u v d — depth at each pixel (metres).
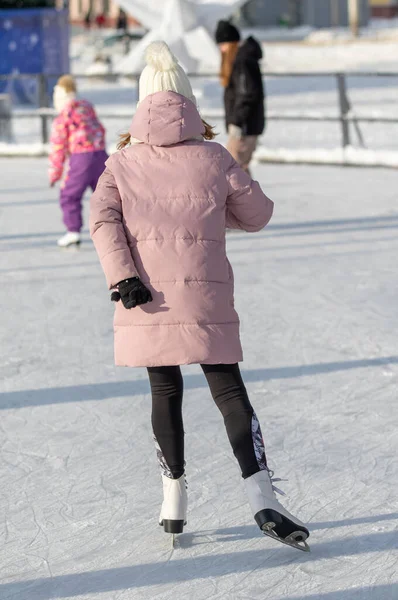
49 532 5.08
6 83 29.00
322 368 7.71
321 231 13.42
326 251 12.12
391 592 4.36
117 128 25.36
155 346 4.54
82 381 7.57
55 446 6.28
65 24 35.16
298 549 4.79
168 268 4.56
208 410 6.85
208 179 4.68
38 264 11.83
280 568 4.61
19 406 7.04
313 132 23.81
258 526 4.84
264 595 4.38
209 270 4.61
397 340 8.38
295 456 5.99
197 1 31.94
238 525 5.11
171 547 4.87
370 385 7.27
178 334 4.54
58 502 5.45
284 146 22.30
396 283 10.40
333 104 30.61
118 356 4.64
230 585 4.48
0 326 9.15
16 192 17.94
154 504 5.39
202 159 4.72
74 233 12.69
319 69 49.19
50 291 10.48
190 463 5.93
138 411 6.90
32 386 7.46
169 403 4.82
